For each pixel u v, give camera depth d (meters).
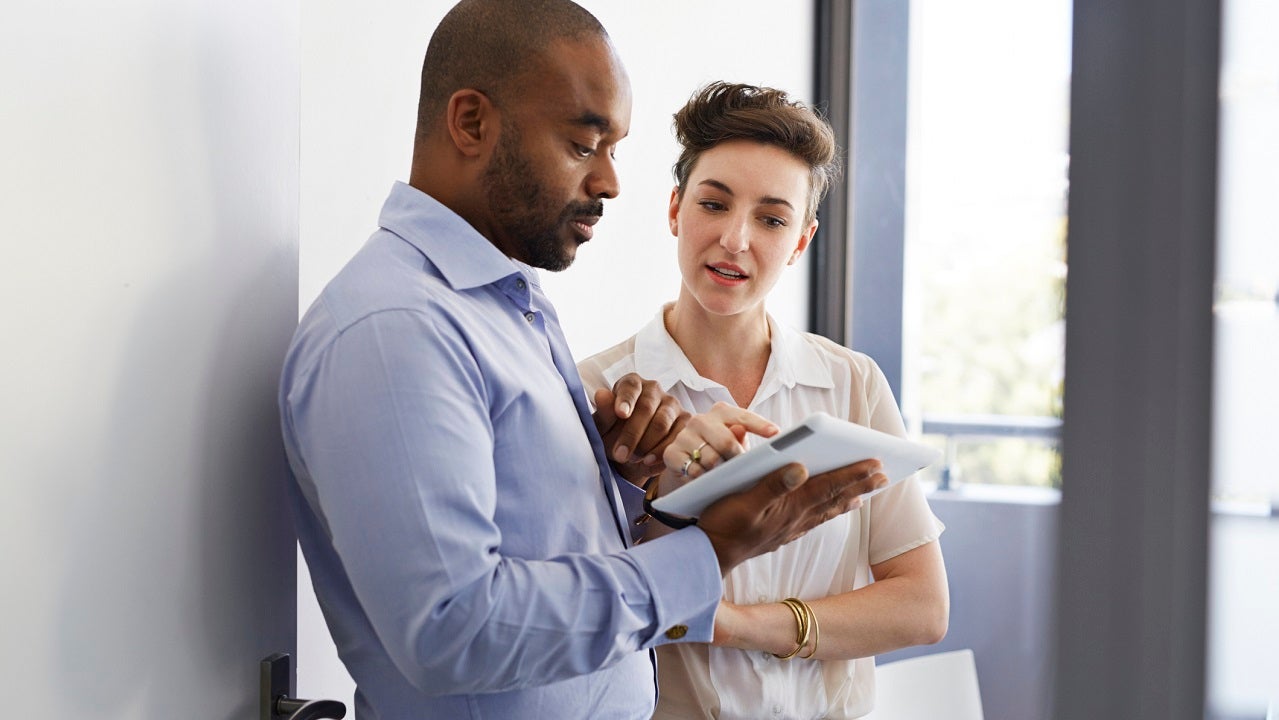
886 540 1.55
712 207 1.45
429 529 0.82
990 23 2.87
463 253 0.98
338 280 0.95
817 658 1.43
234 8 1.01
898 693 2.05
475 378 0.90
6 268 0.77
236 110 1.02
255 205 1.05
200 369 0.97
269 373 1.08
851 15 3.05
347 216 1.61
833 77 3.08
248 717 1.05
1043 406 2.80
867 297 3.05
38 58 0.79
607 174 1.00
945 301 2.93
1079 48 0.75
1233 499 1.27
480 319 0.96
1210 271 0.73
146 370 0.90
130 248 0.88
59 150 0.81
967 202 2.90
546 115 0.96
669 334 1.54
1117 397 0.75
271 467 1.09
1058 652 0.78
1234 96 1.32
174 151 0.93
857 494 1.03
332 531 0.87
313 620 1.51
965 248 2.91
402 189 1.02
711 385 1.49
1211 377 0.73
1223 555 1.28
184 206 0.94
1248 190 1.31
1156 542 0.74
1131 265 0.74
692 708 1.41
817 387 1.55
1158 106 0.74
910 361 2.97
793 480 0.95
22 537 0.79
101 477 0.86
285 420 0.95
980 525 2.84
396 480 0.83
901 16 2.99
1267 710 1.25
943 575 1.54
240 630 1.04
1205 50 0.73
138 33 0.88
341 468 0.85
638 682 1.06
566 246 1.01
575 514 0.98
